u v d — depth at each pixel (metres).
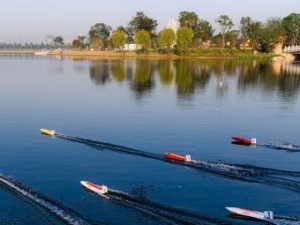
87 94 92.56
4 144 50.84
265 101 83.88
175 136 54.88
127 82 117.69
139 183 38.47
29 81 118.94
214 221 31.00
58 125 60.78
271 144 51.72
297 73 145.88
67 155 46.78
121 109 73.56
